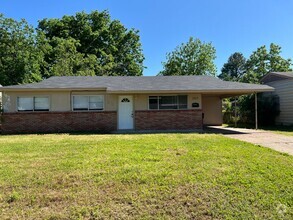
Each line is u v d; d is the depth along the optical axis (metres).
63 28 34.56
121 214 3.60
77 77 17.81
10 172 5.46
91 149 8.07
